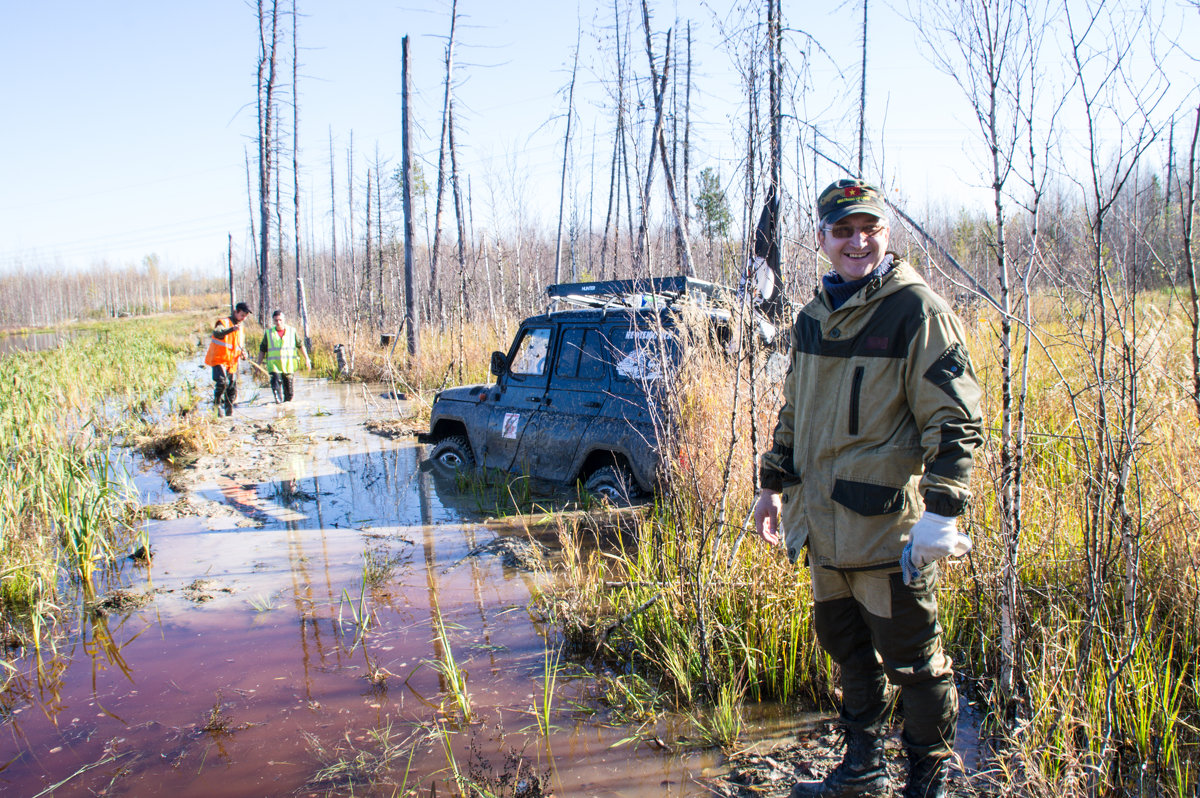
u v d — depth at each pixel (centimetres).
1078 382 504
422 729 317
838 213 226
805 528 245
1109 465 286
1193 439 364
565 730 314
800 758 289
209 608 454
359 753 300
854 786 253
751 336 380
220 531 607
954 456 207
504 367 722
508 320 1597
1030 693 276
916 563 209
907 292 220
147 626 431
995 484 328
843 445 230
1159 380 379
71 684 367
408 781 281
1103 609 314
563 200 2288
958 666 337
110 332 4138
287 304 4397
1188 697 291
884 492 224
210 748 307
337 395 1502
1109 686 249
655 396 568
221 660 386
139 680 368
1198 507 331
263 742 310
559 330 677
